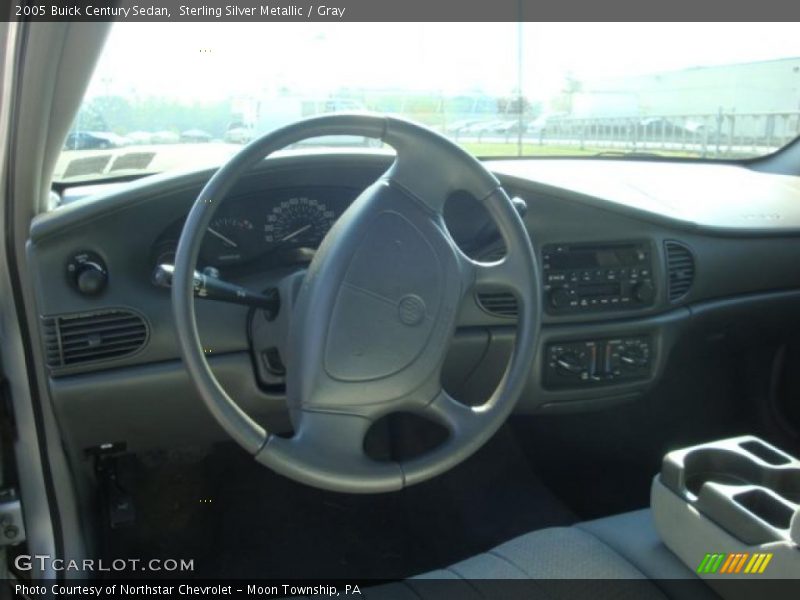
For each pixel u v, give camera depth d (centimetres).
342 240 131
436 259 132
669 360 227
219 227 177
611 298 199
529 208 195
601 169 252
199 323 170
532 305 139
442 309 132
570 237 197
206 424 183
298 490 236
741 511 118
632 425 246
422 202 134
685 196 226
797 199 235
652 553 135
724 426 255
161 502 224
